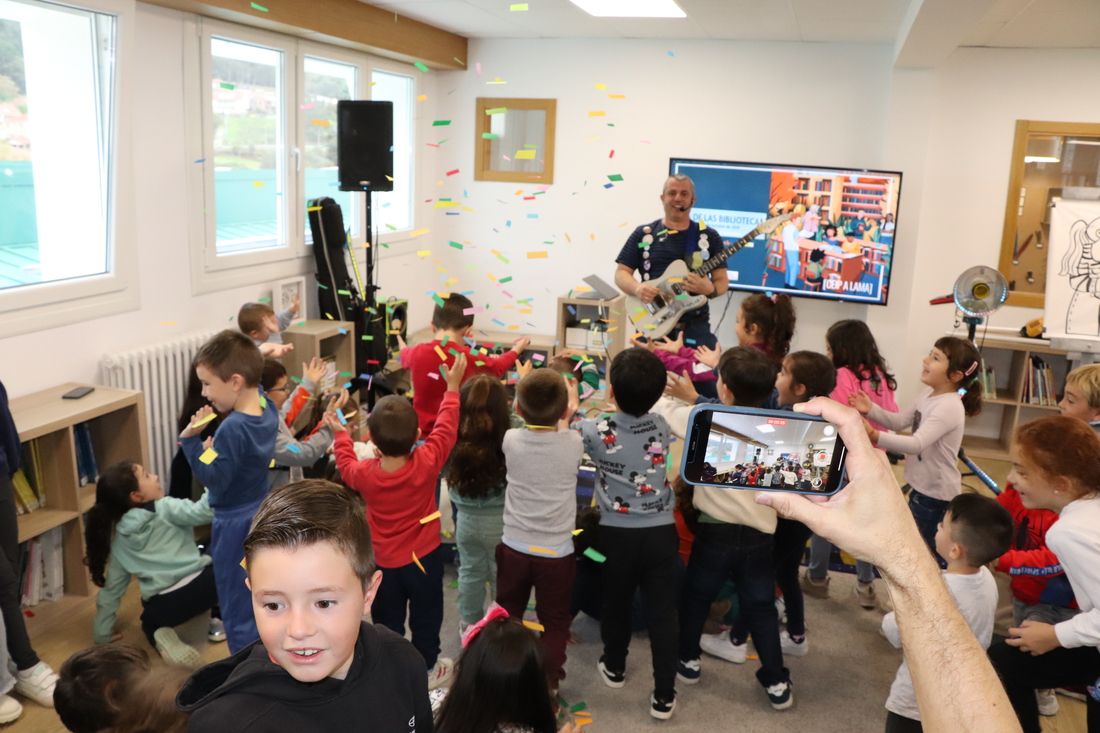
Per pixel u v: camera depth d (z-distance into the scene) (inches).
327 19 181.8
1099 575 76.0
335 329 193.5
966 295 190.5
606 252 252.4
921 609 25.7
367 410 206.8
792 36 217.3
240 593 100.3
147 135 154.3
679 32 221.3
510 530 106.3
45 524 125.1
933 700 24.7
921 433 120.6
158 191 158.6
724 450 45.7
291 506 38.0
